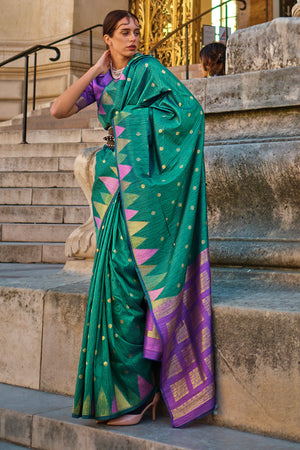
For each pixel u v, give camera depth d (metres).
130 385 2.41
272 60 3.43
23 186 7.75
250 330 2.37
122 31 2.58
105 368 2.39
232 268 3.05
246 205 3.16
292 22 3.38
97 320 2.41
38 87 13.71
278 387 2.29
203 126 2.54
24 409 2.67
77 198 7.23
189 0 13.52
